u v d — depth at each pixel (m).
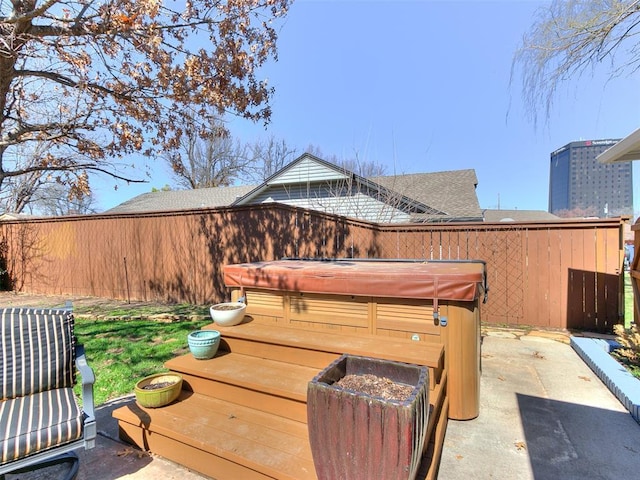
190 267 6.77
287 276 2.99
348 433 1.43
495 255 5.57
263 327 3.01
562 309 5.20
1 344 2.01
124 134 4.37
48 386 2.09
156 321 5.52
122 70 4.06
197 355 2.72
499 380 3.38
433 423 2.00
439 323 2.50
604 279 4.95
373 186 10.27
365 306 2.75
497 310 5.57
